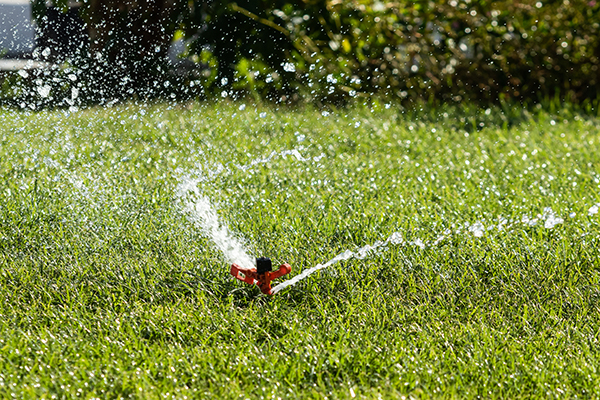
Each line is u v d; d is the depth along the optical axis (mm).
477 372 4191
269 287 5070
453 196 7270
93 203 6605
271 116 11742
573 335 4695
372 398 3916
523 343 4594
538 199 7176
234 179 7637
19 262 5484
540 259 5719
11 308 4770
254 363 4219
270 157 8750
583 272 5613
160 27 13391
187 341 4516
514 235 6234
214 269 5465
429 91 13555
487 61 13672
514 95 13797
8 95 12578
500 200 7227
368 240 6023
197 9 13359
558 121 12133
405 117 12180
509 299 5191
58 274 5371
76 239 5883
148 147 9023
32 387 3834
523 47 13672
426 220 6461
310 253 5727
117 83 13219
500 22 13500
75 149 8742
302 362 4230
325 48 13516
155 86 13281
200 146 9258
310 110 12711
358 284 5355
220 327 4645
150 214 6453
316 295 5145
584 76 13938
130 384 3941
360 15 13297
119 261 5543
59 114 11383
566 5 13617
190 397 3859
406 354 4371
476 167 8656
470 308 5066
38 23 13047
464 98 13609
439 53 13594
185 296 5168
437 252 5824
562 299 5184
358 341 4527
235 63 13617
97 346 4320
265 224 6332
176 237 6016
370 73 13539
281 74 13664
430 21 13328
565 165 8742
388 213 6691
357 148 9578
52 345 4266
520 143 10141
